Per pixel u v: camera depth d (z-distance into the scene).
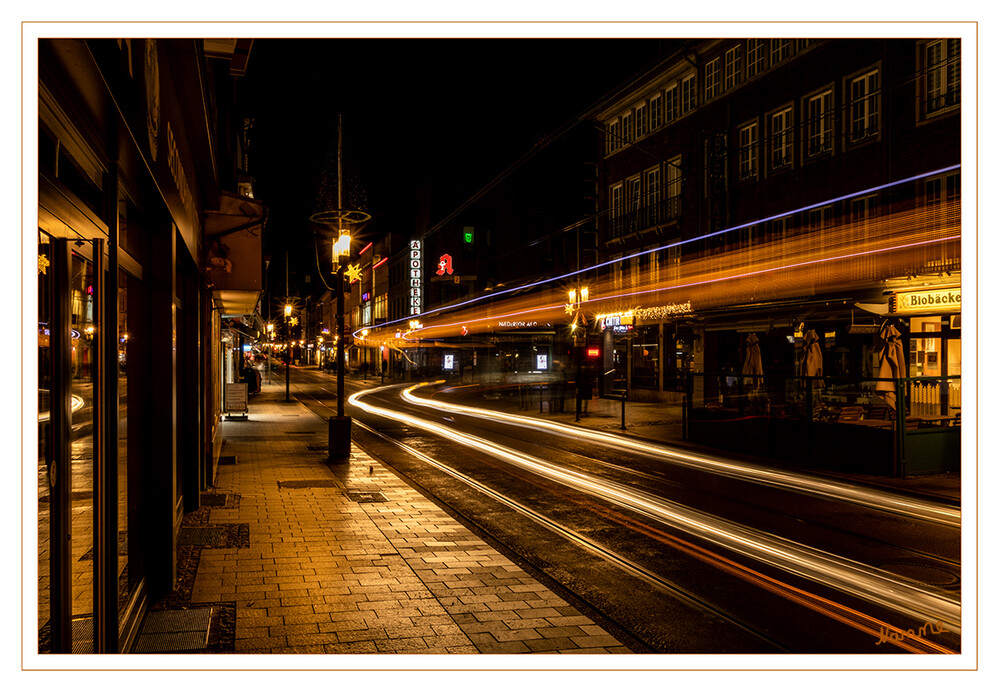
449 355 61.16
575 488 11.73
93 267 3.69
